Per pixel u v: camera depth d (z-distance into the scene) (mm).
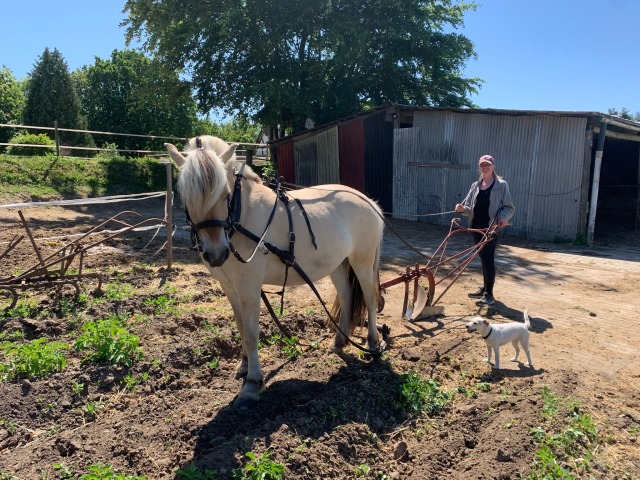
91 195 16969
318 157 18766
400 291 7934
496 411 3996
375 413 3955
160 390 4355
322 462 3270
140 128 33219
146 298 6500
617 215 20453
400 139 17062
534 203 14445
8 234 10430
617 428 3803
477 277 9070
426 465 3344
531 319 6535
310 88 22297
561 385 4426
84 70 35812
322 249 4441
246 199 3955
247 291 3969
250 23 21469
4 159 16625
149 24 21516
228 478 3004
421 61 23938
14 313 5617
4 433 3564
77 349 4730
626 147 20203
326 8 21156
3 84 32062
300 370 4742
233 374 4699
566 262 10820
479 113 15117
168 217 8062
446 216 16250
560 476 3154
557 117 13805
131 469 3180
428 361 4973
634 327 6297
